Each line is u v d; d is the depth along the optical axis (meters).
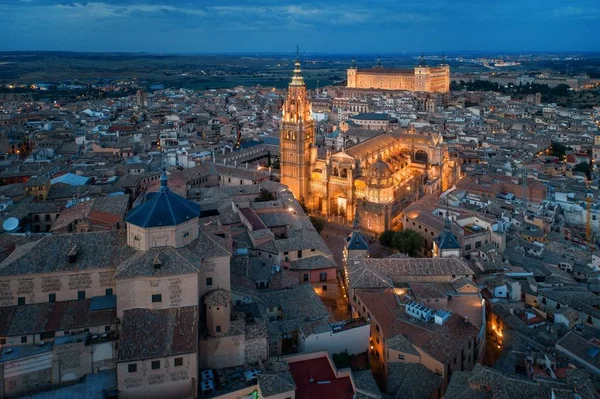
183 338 99.69
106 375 102.88
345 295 153.25
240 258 151.38
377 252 191.00
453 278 142.88
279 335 117.25
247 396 100.00
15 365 98.62
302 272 158.38
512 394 97.06
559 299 141.38
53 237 112.69
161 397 98.50
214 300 106.88
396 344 114.31
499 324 134.12
